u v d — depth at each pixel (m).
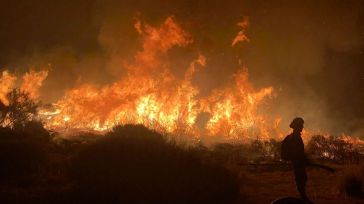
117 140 10.80
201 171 9.92
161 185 9.07
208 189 9.31
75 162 10.66
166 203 8.64
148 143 10.77
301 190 9.01
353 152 18.06
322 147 18.73
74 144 16.83
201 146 18.06
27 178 10.47
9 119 19.25
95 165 10.16
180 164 10.04
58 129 22.98
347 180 10.41
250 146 19.12
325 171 14.02
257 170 14.22
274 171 14.17
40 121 19.22
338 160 17.00
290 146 9.10
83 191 8.90
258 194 10.33
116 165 9.96
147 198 8.67
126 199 8.49
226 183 9.79
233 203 9.38
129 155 10.20
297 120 9.16
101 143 10.76
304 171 9.05
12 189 9.62
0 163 11.19
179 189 9.03
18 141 12.45
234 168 12.27
